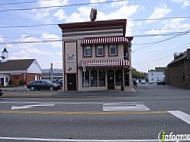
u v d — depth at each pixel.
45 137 4.94
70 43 21.88
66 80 21.78
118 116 7.23
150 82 57.94
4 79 37.03
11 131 5.54
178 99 12.71
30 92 19.36
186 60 26.47
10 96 16.27
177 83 32.66
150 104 10.16
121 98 14.03
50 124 6.27
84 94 16.78
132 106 9.55
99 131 5.39
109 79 21.89
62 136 5.00
